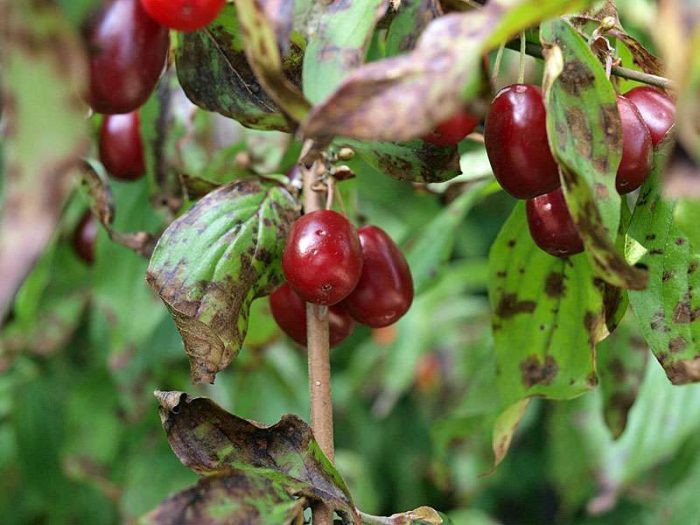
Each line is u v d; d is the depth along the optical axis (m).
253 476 0.24
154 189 0.32
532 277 0.29
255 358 0.43
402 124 0.20
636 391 0.33
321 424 0.26
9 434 0.46
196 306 0.25
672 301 0.26
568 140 0.23
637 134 0.25
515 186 0.24
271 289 0.26
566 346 0.29
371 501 0.53
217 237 0.26
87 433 0.41
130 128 0.31
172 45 0.25
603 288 0.28
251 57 0.21
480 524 0.56
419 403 0.64
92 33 0.22
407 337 0.54
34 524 0.47
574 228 0.25
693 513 0.42
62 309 0.41
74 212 0.39
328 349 0.27
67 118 0.19
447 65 0.20
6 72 0.19
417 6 0.24
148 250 0.29
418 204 0.46
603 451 0.40
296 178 0.28
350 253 0.26
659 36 0.20
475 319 0.59
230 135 0.32
